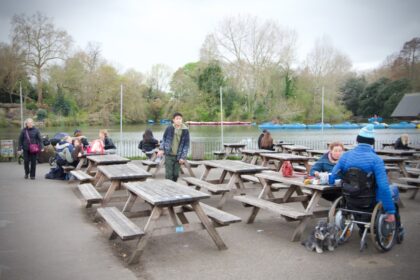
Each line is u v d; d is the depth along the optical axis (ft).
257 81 182.70
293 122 183.62
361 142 16.08
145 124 185.37
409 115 132.16
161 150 26.73
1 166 44.86
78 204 25.45
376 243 15.75
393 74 202.59
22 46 161.58
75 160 35.06
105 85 175.63
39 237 18.35
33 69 169.58
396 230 16.98
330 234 16.31
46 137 49.42
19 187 31.48
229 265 14.80
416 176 30.42
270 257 15.65
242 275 13.82
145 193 16.33
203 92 185.57
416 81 181.98
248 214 23.15
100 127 162.91
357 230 19.27
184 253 16.19
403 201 26.94
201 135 115.85
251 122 180.04
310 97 193.47
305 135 118.32
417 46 180.55
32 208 24.27
